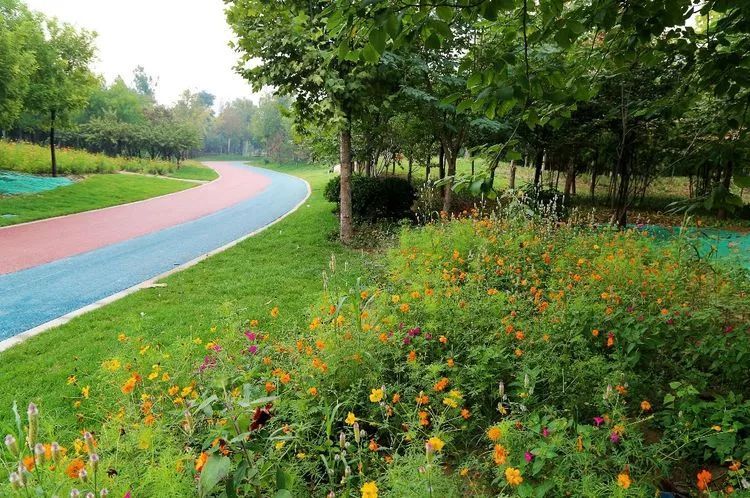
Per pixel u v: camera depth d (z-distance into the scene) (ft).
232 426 6.13
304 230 38.86
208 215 53.67
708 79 9.15
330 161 59.26
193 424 7.14
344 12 6.17
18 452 4.58
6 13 60.29
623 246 18.56
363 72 26.61
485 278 15.67
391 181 39.58
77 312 20.21
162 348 14.61
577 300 10.78
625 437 7.20
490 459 7.41
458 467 7.82
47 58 62.85
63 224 43.52
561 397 8.68
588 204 56.34
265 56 28.35
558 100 7.61
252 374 9.36
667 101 10.80
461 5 5.86
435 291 12.87
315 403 8.82
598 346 10.07
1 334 17.90
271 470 6.47
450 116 33.53
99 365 13.66
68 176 74.54
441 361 9.96
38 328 18.31
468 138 37.58
